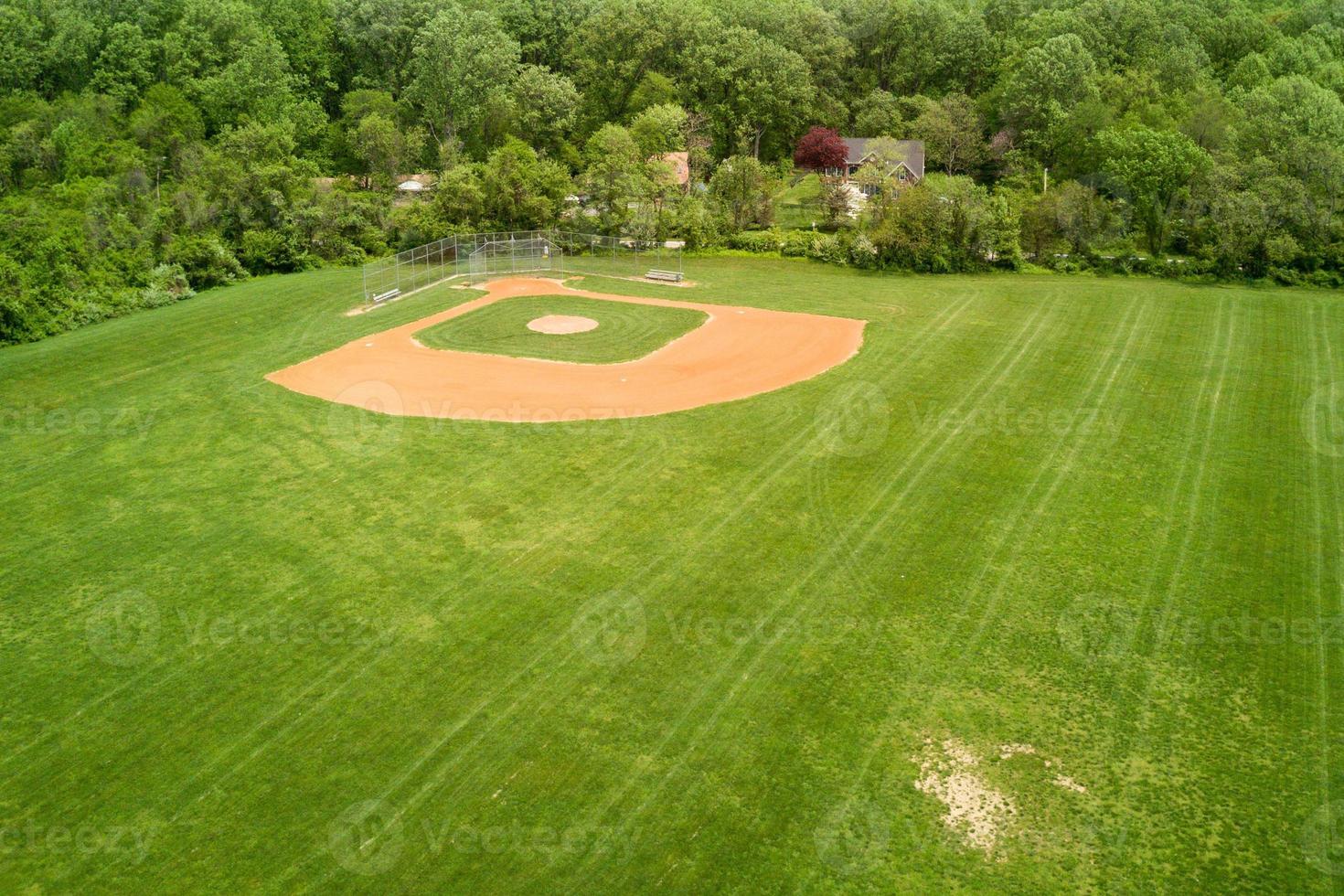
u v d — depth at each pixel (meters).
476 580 31.66
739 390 47.00
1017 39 111.00
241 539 34.06
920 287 67.38
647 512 35.69
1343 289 65.88
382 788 23.59
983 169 102.50
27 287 57.12
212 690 26.83
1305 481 38.06
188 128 85.06
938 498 36.59
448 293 64.62
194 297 64.50
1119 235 75.44
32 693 26.75
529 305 61.94
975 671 27.53
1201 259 69.81
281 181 74.31
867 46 116.50
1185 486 37.56
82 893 20.92
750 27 111.12
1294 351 52.22
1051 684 27.06
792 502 36.31
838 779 23.86
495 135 96.94
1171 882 21.20
